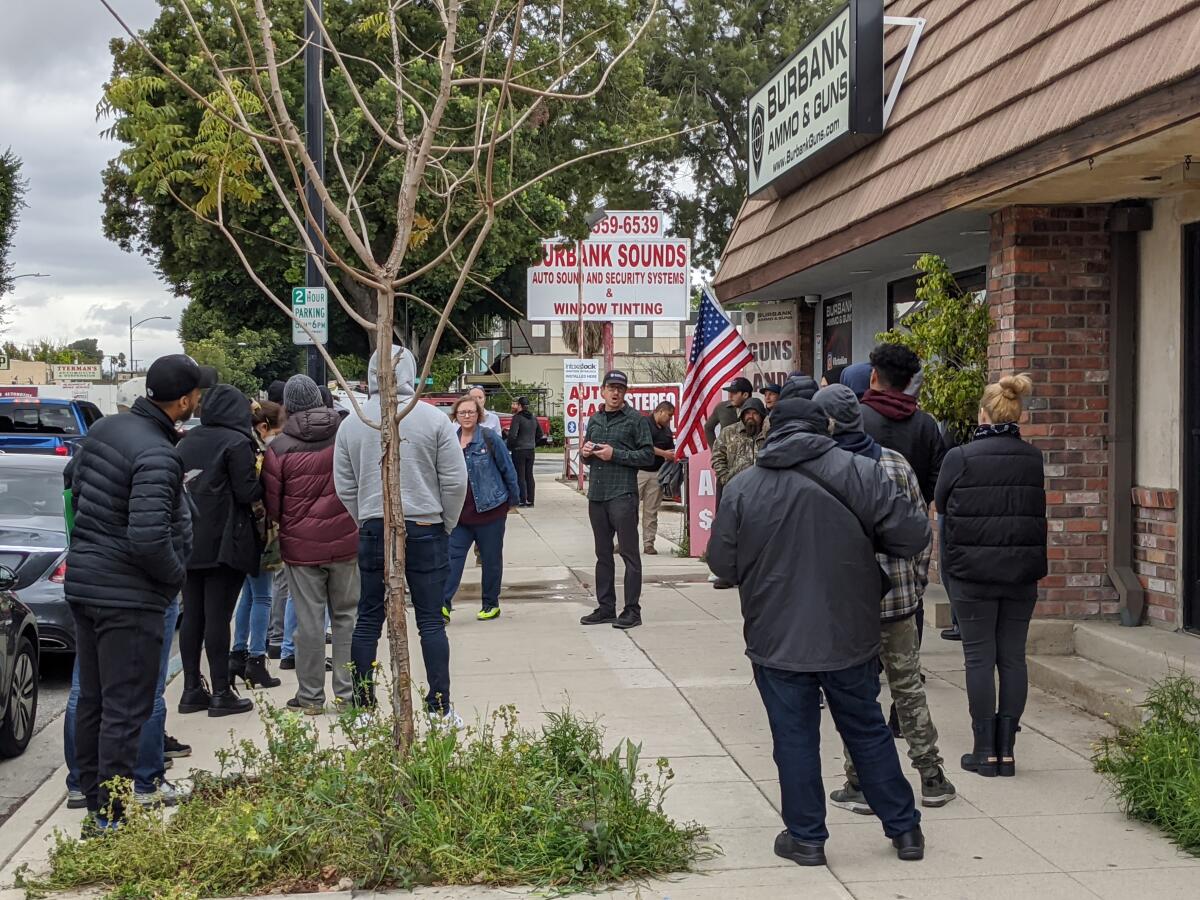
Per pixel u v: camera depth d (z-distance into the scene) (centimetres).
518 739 558
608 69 544
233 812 505
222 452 707
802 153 1045
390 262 523
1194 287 731
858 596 476
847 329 1293
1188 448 737
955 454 583
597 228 2375
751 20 4012
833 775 601
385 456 531
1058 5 684
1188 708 564
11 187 2900
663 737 663
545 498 2403
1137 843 502
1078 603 786
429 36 1708
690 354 1238
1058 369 785
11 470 1012
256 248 1925
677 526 1897
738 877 471
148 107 570
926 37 896
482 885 469
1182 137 597
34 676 746
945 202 764
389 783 509
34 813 577
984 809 544
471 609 1096
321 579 728
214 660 735
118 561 518
